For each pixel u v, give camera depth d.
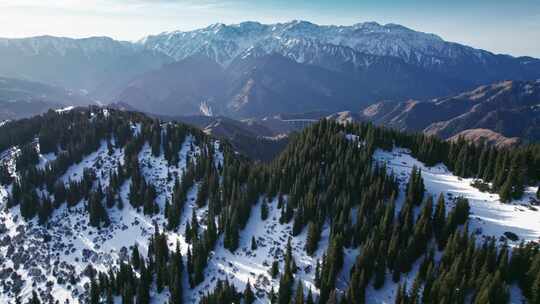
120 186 143.62
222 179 131.12
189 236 114.06
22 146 181.75
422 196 104.31
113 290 103.12
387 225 93.69
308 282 91.50
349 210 101.56
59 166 157.62
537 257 74.44
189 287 100.19
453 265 76.19
